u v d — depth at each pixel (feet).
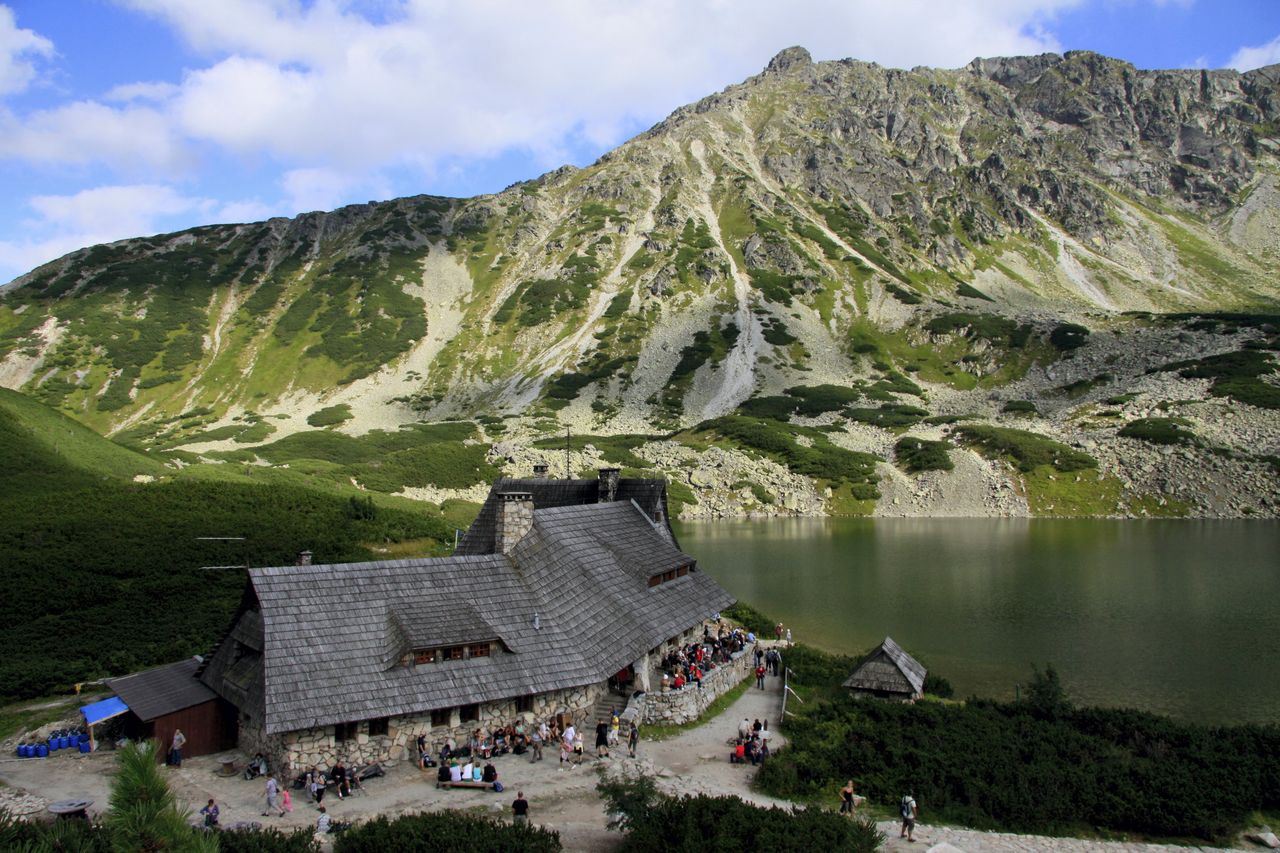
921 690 147.95
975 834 94.12
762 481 483.51
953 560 310.04
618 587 143.64
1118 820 98.12
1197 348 598.75
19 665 145.38
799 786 104.73
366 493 384.68
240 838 71.72
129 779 39.73
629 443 543.80
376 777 102.99
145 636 164.45
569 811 93.45
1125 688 156.87
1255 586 249.75
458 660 114.01
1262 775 106.32
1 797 97.45
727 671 149.28
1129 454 460.14
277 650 104.01
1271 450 433.48
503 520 133.39
